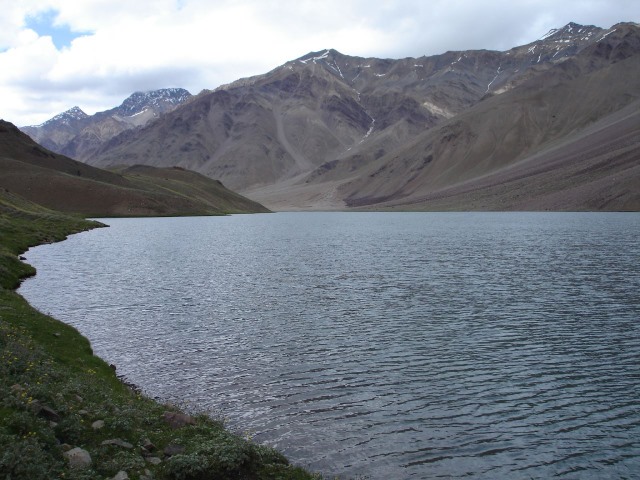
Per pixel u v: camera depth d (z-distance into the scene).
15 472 12.11
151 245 104.50
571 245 94.19
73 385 19.38
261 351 31.58
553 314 40.53
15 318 29.55
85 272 64.75
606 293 48.62
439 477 17.92
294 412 22.88
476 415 22.64
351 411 23.03
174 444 16.33
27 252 87.12
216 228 170.88
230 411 22.91
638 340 33.34
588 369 28.14
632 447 19.84
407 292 50.69
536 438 20.61
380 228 165.00
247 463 15.56
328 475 17.91
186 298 48.25
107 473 13.84
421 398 24.42
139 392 24.23
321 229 164.62
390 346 32.53
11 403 15.39
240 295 49.72
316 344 33.03
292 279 59.53
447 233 134.25
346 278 59.94
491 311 41.91
